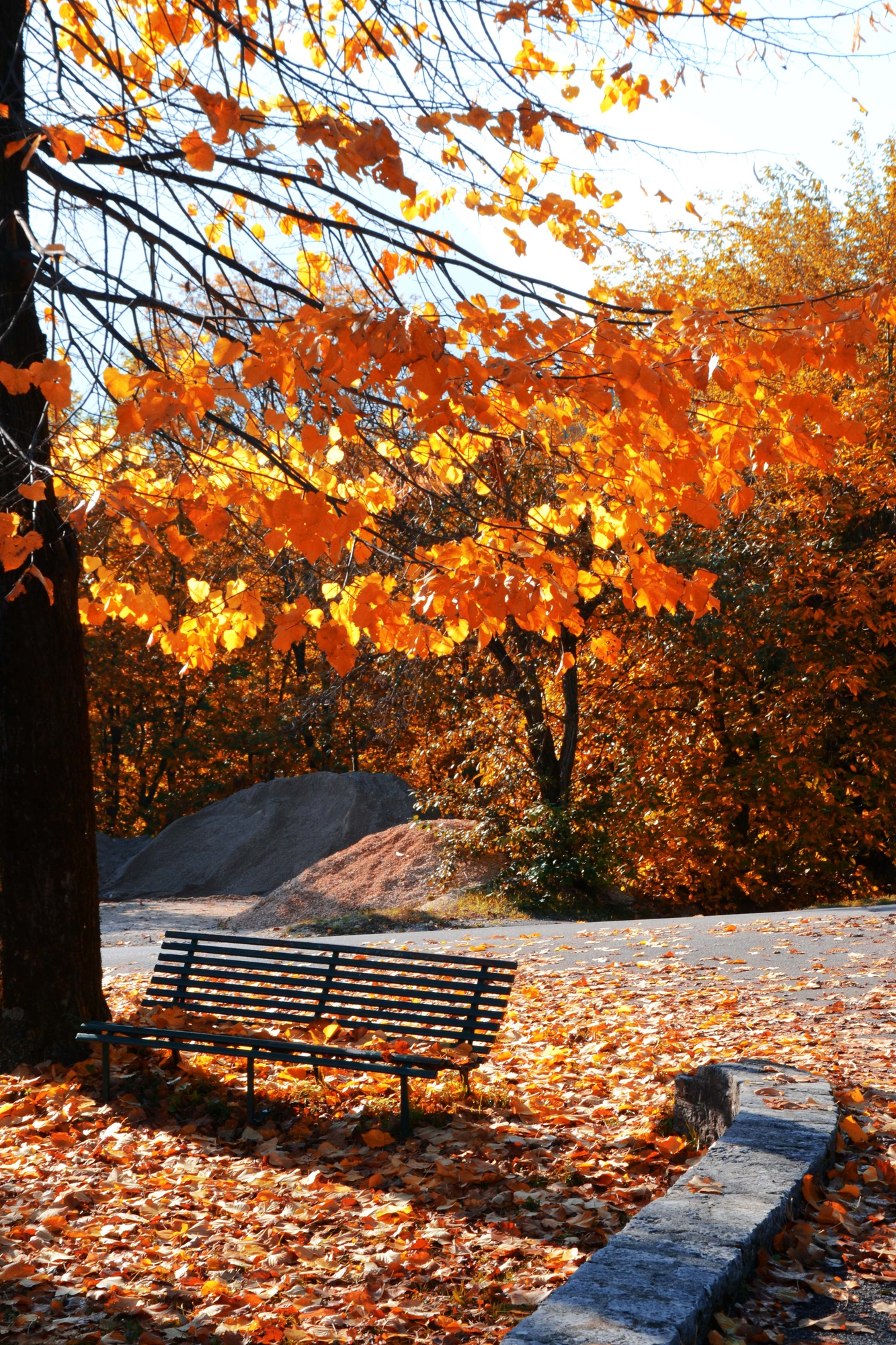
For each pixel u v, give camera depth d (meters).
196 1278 4.06
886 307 3.43
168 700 35.38
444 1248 4.16
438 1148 5.24
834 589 19.09
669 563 17.33
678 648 18.86
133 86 4.76
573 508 4.48
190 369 4.12
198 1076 6.46
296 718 25.05
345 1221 4.49
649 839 20.23
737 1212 3.37
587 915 16.12
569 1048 7.05
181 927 17.95
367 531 4.46
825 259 24.80
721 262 25.31
